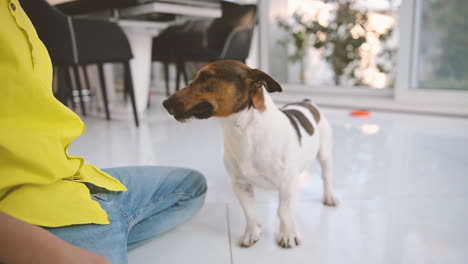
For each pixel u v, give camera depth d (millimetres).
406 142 2932
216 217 1746
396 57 4324
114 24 3275
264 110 1396
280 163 1426
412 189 2010
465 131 3230
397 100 4285
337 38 5086
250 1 5227
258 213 1775
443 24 3990
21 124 955
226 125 1415
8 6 971
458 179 2143
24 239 717
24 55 975
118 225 1118
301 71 5445
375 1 4750
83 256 771
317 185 2100
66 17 2889
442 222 1637
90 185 1247
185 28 4641
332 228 1608
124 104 4848
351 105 4539
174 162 2545
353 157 2592
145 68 4191
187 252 1453
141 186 1405
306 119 1687
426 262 1347
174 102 1372
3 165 911
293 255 1418
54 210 963
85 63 3129
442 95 4004
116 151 2828
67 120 1043
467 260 1354
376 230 1581
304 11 5211
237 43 4016
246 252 1449
